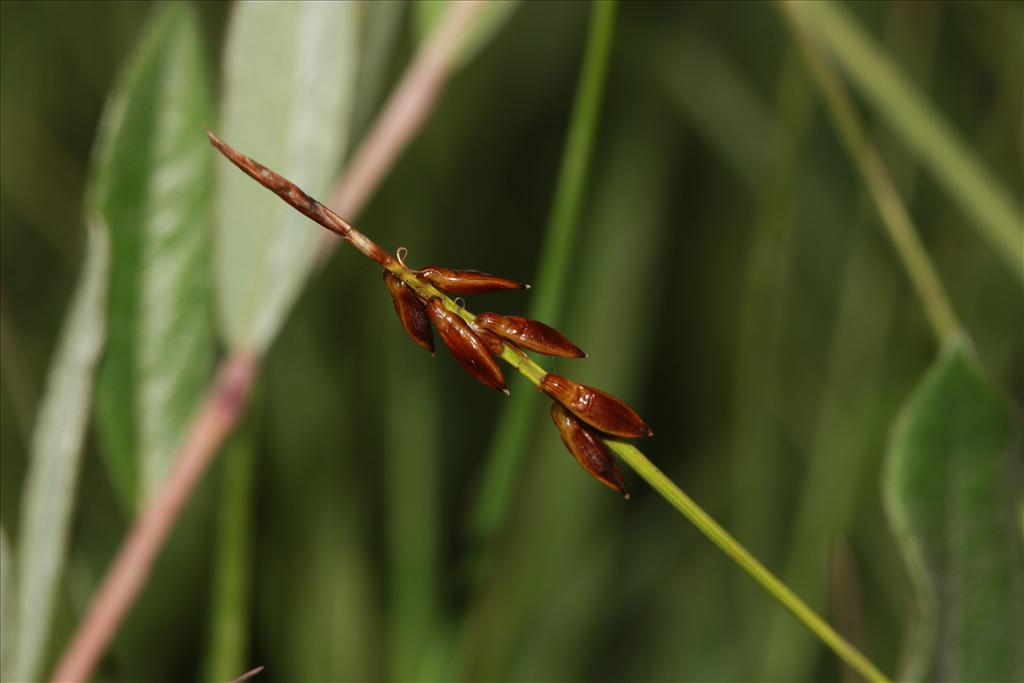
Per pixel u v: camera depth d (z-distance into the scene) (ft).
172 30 0.67
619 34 1.14
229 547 0.70
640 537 1.15
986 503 0.64
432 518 0.94
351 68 0.66
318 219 0.59
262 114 0.66
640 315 1.11
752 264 0.98
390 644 0.93
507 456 0.74
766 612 1.03
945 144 0.72
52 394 0.66
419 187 1.11
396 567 0.93
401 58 1.06
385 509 1.01
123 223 0.66
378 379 1.01
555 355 0.59
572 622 1.08
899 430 0.64
